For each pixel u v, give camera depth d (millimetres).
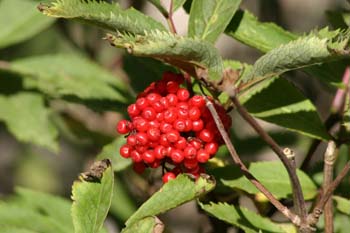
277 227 531
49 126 665
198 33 521
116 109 643
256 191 539
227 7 522
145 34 462
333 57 456
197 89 540
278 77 552
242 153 674
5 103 666
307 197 551
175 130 491
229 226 611
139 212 491
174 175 505
